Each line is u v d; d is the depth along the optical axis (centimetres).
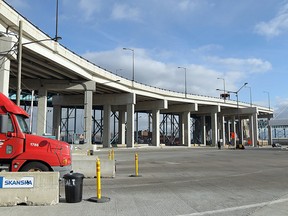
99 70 5150
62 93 6397
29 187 934
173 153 4450
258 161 2977
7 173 930
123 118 8256
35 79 4884
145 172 1973
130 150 5444
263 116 12594
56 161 1120
